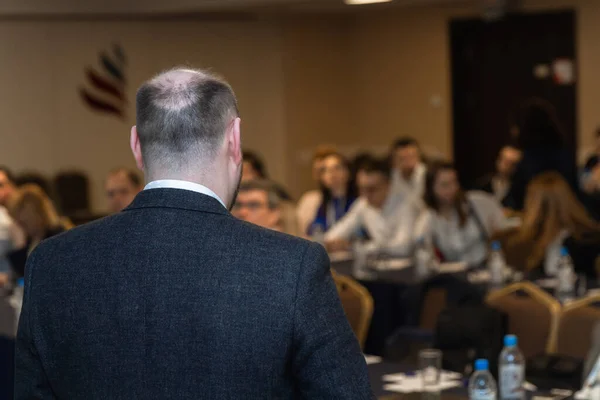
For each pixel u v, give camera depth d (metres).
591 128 10.77
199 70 1.61
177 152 1.53
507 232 6.23
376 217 7.27
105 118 10.98
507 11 10.73
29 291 1.56
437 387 3.35
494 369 3.82
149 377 1.46
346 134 12.58
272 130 11.93
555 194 5.68
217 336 1.44
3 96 10.45
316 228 7.37
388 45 12.19
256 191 5.55
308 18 12.11
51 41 10.65
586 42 10.76
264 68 11.84
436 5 11.71
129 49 11.07
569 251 5.57
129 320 1.47
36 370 1.56
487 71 11.59
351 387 1.46
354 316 4.89
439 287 5.05
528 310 4.27
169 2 9.80
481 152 11.75
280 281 1.46
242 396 1.44
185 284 1.47
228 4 9.53
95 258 1.52
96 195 10.93
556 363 3.54
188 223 1.50
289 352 1.45
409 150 8.40
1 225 6.71
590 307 4.07
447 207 6.57
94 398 1.49
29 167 10.59
